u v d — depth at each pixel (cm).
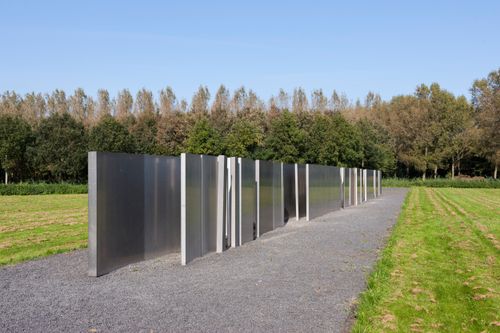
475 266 960
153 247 1085
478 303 693
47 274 909
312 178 2033
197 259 1067
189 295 740
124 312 650
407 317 623
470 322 605
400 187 6091
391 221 1878
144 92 7750
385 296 724
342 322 603
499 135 6016
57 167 5450
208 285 807
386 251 1129
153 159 1084
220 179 1196
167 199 1136
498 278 852
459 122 7056
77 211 2403
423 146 7062
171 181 1152
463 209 2491
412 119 7106
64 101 7831
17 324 604
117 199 960
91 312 652
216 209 1187
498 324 595
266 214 1569
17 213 2280
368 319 607
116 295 745
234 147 5184
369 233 1498
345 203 2697
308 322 602
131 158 1007
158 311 654
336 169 2486
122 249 976
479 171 7288
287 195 1908
